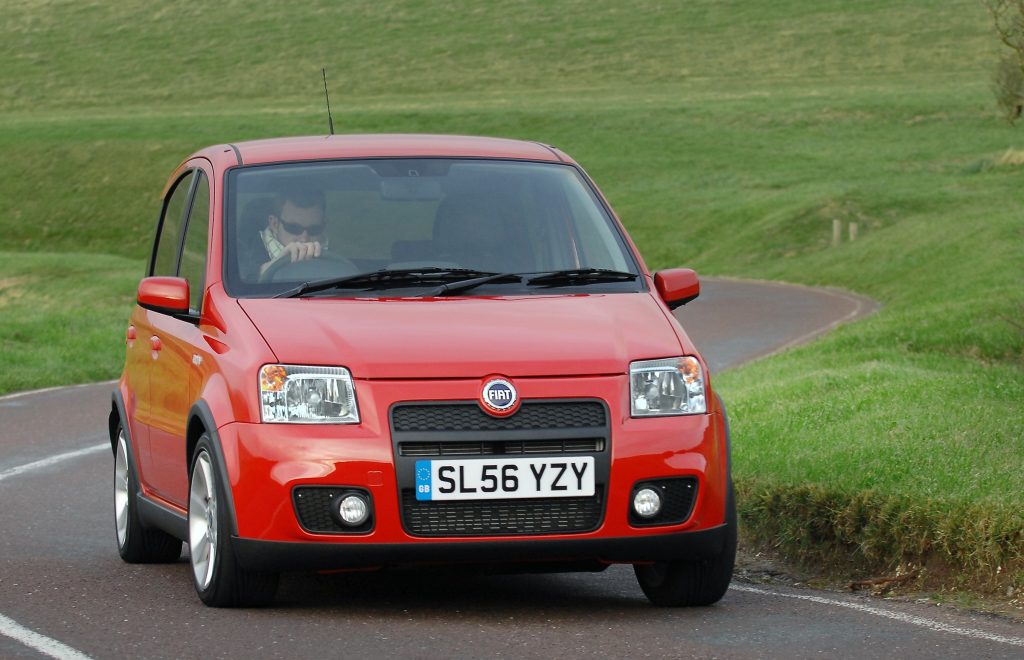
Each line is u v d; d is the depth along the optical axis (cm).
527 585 1945
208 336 1789
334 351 1647
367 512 1596
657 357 1684
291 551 1606
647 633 1600
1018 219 10244
